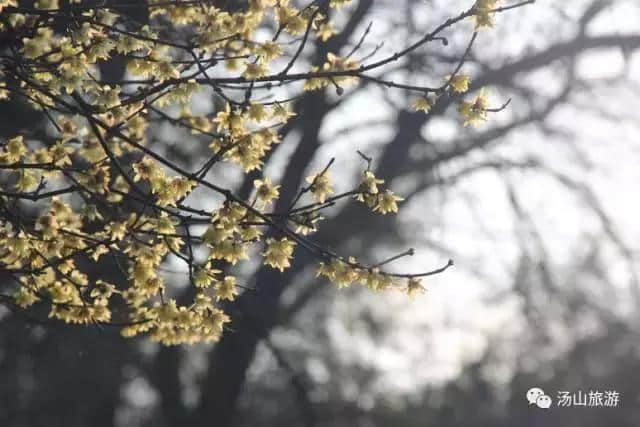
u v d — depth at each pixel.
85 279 8.64
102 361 23.34
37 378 24.72
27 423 26.19
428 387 41.16
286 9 7.78
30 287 8.20
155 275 7.66
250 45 8.01
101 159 8.58
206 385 23.55
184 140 15.28
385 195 7.18
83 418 26.38
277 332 27.41
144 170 7.39
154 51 7.68
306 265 22.20
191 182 7.30
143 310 8.46
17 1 8.79
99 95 7.47
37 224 7.76
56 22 8.11
